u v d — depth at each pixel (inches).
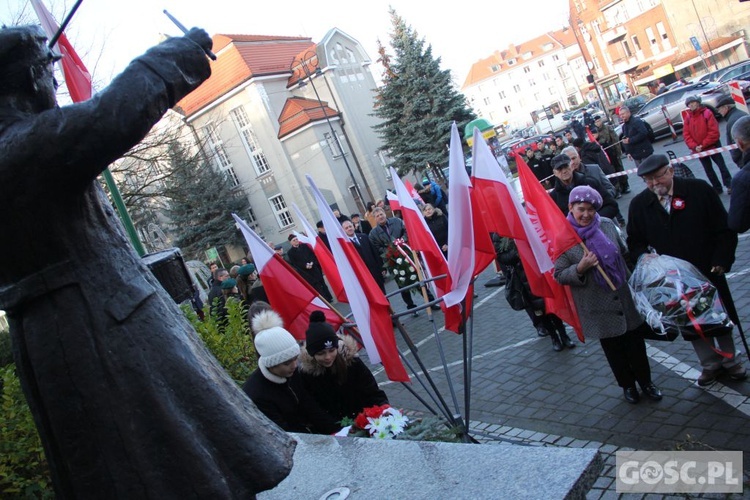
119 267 60.3
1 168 53.1
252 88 1568.7
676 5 1983.3
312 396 169.6
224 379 63.8
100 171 55.9
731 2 1827.0
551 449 88.9
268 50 1692.9
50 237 56.6
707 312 167.9
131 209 693.9
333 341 160.4
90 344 57.1
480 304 380.5
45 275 57.1
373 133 1764.3
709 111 423.5
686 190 175.8
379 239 404.2
